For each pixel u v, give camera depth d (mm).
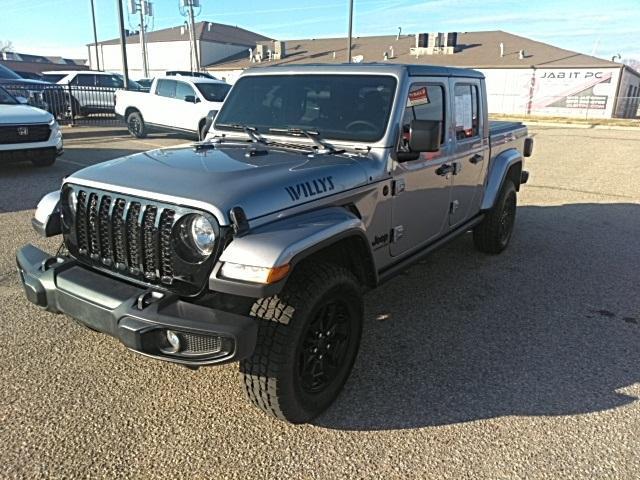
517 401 3225
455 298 4758
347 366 3221
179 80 14359
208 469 2611
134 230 2766
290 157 3336
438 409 3133
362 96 3727
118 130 17484
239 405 3129
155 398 3168
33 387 3217
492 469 2654
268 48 53750
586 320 4367
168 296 2605
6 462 2598
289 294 2723
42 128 9672
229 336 2385
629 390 3369
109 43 65000
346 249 3248
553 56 41281
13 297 4434
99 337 3842
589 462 2713
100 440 2785
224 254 2516
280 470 2619
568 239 6680
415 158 3777
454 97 4406
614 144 18078
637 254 6113
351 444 2820
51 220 3371
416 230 4109
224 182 2742
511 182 6020
